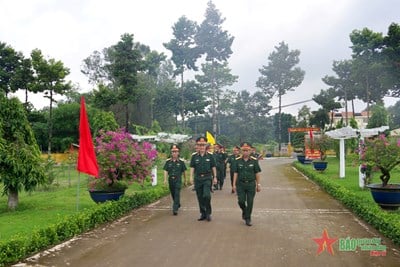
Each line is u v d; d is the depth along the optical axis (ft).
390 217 24.93
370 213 27.48
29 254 20.84
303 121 209.97
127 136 35.32
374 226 26.37
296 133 180.86
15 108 35.29
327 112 175.94
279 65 187.52
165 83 159.63
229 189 51.03
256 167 27.58
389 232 23.30
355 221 28.76
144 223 28.63
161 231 25.88
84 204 37.60
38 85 99.71
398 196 30.53
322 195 43.86
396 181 54.54
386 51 103.14
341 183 53.26
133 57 100.53
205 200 29.19
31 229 26.03
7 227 27.02
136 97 103.24
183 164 32.81
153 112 143.95
